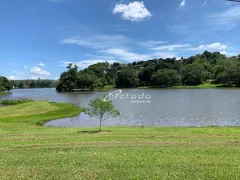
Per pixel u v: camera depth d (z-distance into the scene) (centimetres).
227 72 10794
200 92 7469
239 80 10344
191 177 602
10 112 3247
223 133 1351
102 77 14588
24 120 2367
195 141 1083
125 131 1459
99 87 12256
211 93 6762
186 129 1570
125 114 2955
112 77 15888
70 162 728
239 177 601
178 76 12738
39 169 662
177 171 644
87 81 11838
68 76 11969
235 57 15512
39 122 2284
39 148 946
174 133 1352
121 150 893
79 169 661
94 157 784
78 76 11944
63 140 1127
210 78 12975
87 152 859
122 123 2344
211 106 3566
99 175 619
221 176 607
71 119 2634
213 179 591
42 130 1518
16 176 609
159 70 13650
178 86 12325
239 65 10719
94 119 2606
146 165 694
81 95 8081
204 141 1082
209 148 927
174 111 3150
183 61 19025
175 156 797
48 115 2870
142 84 14038
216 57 18050
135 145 995
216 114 2783
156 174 623
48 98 6962
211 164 701
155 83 13125
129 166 687
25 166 689
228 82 10875
